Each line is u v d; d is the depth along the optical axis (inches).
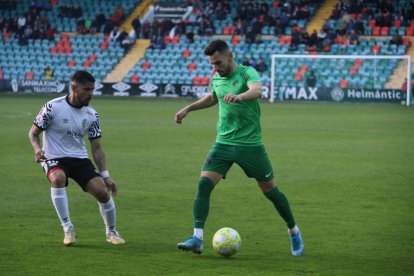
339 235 769.6
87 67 3949.3
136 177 1184.2
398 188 1092.5
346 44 3683.6
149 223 826.8
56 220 836.0
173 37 3964.1
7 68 4035.4
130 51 3973.9
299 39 3720.5
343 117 2536.9
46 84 3720.5
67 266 625.0
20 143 1642.5
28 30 4092.0
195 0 4111.7
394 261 655.1
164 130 2016.5
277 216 873.5
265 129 2079.2
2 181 1125.1
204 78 3690.9
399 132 2016.5
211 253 682.8
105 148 1585.9
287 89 3538.4
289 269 624.4
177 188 1079.0
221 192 1047.6
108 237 721.6
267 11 3927.2
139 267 624.7
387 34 3732.8
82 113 712.4
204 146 1636.3
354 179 1181.1
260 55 3784.5
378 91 3378.4
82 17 4229.8
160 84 3636.8
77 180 713.6
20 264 629.6
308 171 1272.1
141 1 4298.7
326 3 4015.8
